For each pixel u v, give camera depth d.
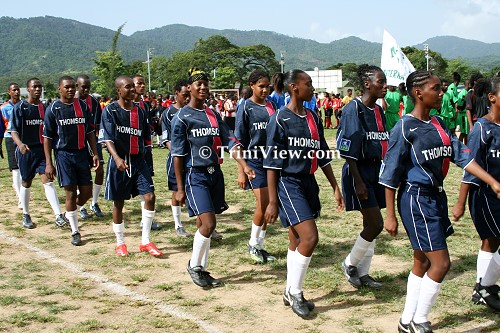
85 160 7.43
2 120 11.56
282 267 6.12
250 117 6.27
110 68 68.31
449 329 4.43
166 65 89.25
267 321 4.63
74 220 7.27
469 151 4.25
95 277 5.86
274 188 4.77
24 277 5.86
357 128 4.98
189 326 4.53
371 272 5.84
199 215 5.46
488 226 4.74
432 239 4.14
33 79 8.13
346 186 5.18
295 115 4.75
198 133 5.56
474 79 12.01
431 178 4.15
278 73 7.50
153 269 6.13
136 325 4.57
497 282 5.40
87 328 4.48
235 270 6.05
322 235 7.38
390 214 4.30
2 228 8.20
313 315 4.75
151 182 6.73
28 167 8.12
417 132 4.14
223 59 89.06
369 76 5.04
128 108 6.54
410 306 4.30
